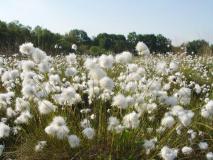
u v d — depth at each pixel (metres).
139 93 0.78
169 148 0.62
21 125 0.82
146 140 0.65
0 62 1.00
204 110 0.67
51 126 0.62
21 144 0.73
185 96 0.76
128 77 0.79
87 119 0.74
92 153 0.67
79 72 1.37
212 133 0.80
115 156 0.66
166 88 0.88
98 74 0.66
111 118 0.67
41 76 0.89
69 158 0.67
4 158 0.71
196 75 1.67
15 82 1.04
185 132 0.72
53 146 0.69
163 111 0.85
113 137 0.66
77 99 0.76
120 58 0.69
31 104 0.78
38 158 0.67
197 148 0.74
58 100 0.76
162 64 0.88
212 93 1.12
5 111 0.89
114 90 0.93
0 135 0.64
